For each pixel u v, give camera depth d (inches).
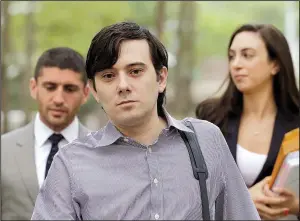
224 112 183.2
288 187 154.1
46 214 106.5
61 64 175.3
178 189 105.5
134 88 105.6
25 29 514.0
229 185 113.2
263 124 180.1
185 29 475.8
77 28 504.4
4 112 431.2
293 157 149.3
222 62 1117.1
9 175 175.3
